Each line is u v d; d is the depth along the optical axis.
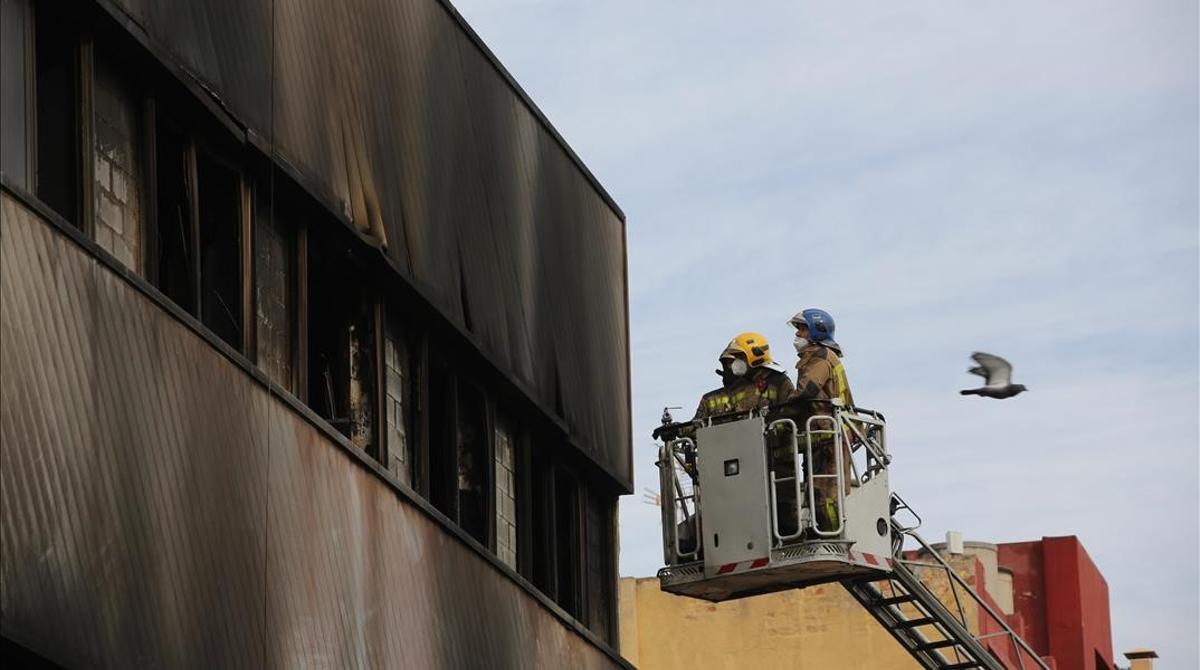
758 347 31.69
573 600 32.56
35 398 17.75
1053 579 51.59
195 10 21.38
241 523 20.83
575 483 33.00
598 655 31.38
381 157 25.61
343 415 25.23
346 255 25.05
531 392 30.33
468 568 26.59
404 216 26.20
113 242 20.14
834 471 31.06
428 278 26.84
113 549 18.62
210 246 22.31
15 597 17.27
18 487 17.42
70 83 19.66
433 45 27.44
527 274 30.44
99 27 19.94
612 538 34.31
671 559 32.16
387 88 25.92
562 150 32.25
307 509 22.27
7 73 18.36
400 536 24.59
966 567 47.75
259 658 20.94
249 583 20.89
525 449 30.73
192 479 20.02
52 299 18.11
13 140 18.36
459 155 28.11
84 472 18.33
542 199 31.30
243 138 22.27
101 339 18.75
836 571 31.56
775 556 31.05
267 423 21.56
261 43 22.72
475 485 28.97
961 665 35.66
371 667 23.44
